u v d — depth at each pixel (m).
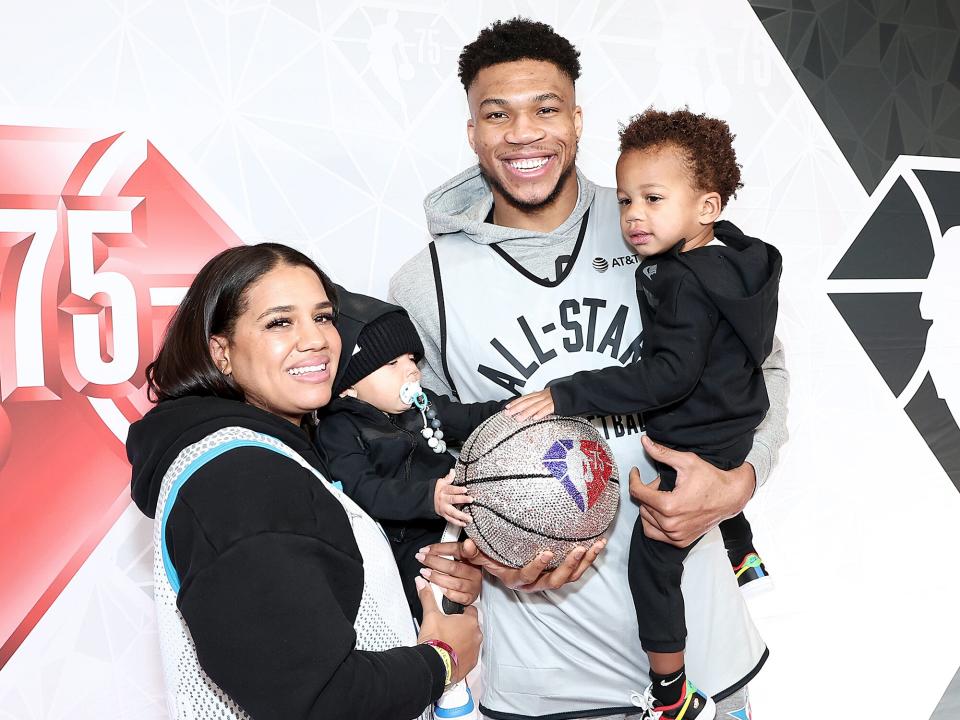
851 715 2.51
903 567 2.59
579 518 1.19
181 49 1.90
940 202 2.63
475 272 1.55
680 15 2.32
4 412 1.79
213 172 1.94
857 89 2.51
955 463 2.65
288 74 1.99
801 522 2.48
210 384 1.09
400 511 1.30
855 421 2.54
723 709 1.55
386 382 1.44
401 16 2.08
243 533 0.87
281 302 1.08
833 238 2.50
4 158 1.77
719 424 1.41
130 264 1.88
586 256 1.55
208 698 0.98
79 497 1.86
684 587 1.50
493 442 1.22
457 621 1.17
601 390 1.32
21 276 1.79
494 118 1.48
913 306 2.60
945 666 2.62
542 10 2.20
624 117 2.28
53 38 1.80
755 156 2.40
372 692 0.92
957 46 2.62
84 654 1.87
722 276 1.37
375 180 2.08
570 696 1.52
